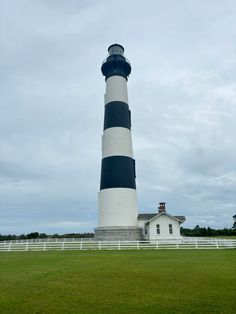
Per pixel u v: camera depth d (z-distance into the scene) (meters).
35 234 62.19
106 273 14.82
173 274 14.34
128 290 11.30
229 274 14.25
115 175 36.88
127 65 41.62
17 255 25.81
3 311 9.02
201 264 17.66
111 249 30.45
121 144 38.00
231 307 9.23
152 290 11.27
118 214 35.75
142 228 37.91
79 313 8.81
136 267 16.69
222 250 27.89
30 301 10.00
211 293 10.78
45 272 15.38
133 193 37.19
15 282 12.88
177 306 9.36
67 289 11.55
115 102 39.66
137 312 8.85
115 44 42.66
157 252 26.22
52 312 8.91
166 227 36.06
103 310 9.05
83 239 44.09
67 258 22.17
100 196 37.59
